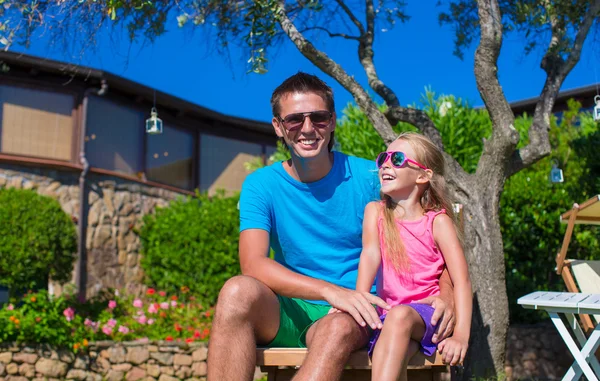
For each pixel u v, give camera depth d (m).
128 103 12.73
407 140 3.12
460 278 2.80
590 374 3.18
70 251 10.90
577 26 6.41
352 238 3.14
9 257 9.95
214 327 2.51
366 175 3.19
